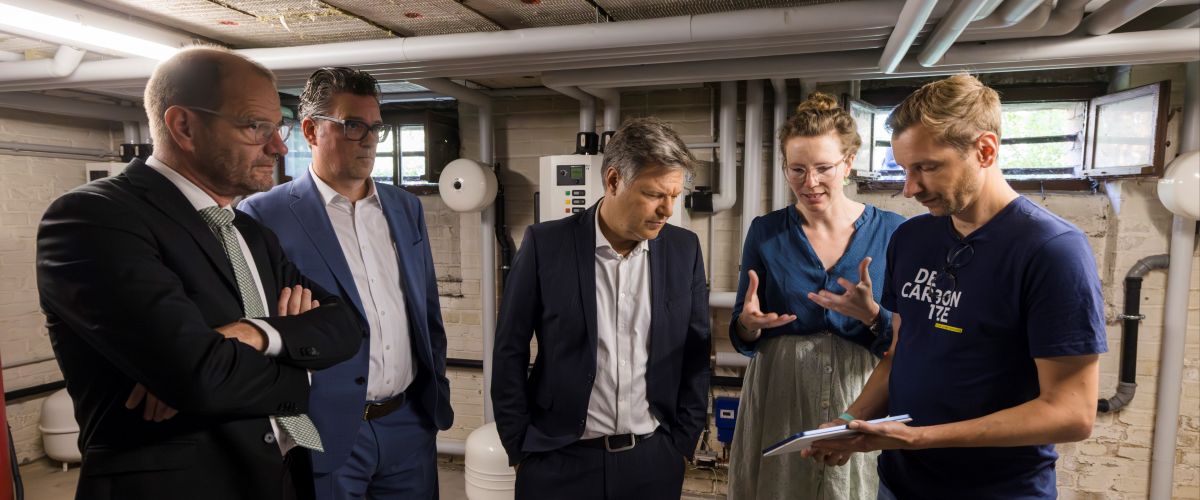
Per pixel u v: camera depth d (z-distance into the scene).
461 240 4.00
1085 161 3.05
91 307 0.99
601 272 1.63
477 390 4.05
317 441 1.27
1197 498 3.09
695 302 1.72
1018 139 3.22
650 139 1.42
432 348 1.93
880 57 2.47
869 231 1.77
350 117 1.62
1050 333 1.11
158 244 1.08
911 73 2.58
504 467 3.00
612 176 1.51
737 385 3.58
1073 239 1.12
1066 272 1.10
